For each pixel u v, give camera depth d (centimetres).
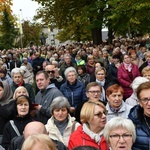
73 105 805
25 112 597
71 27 3725
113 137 400
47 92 731
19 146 496
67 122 564
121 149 398
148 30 2925
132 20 2081
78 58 1708
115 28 2633
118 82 979
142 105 464
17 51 2870
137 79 607
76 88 811
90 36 4500
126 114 573
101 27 2800
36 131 420
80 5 3092
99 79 890
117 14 2159
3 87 710
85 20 2848
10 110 645
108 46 2320
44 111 636
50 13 3316
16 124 594
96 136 470
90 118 472
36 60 1936
